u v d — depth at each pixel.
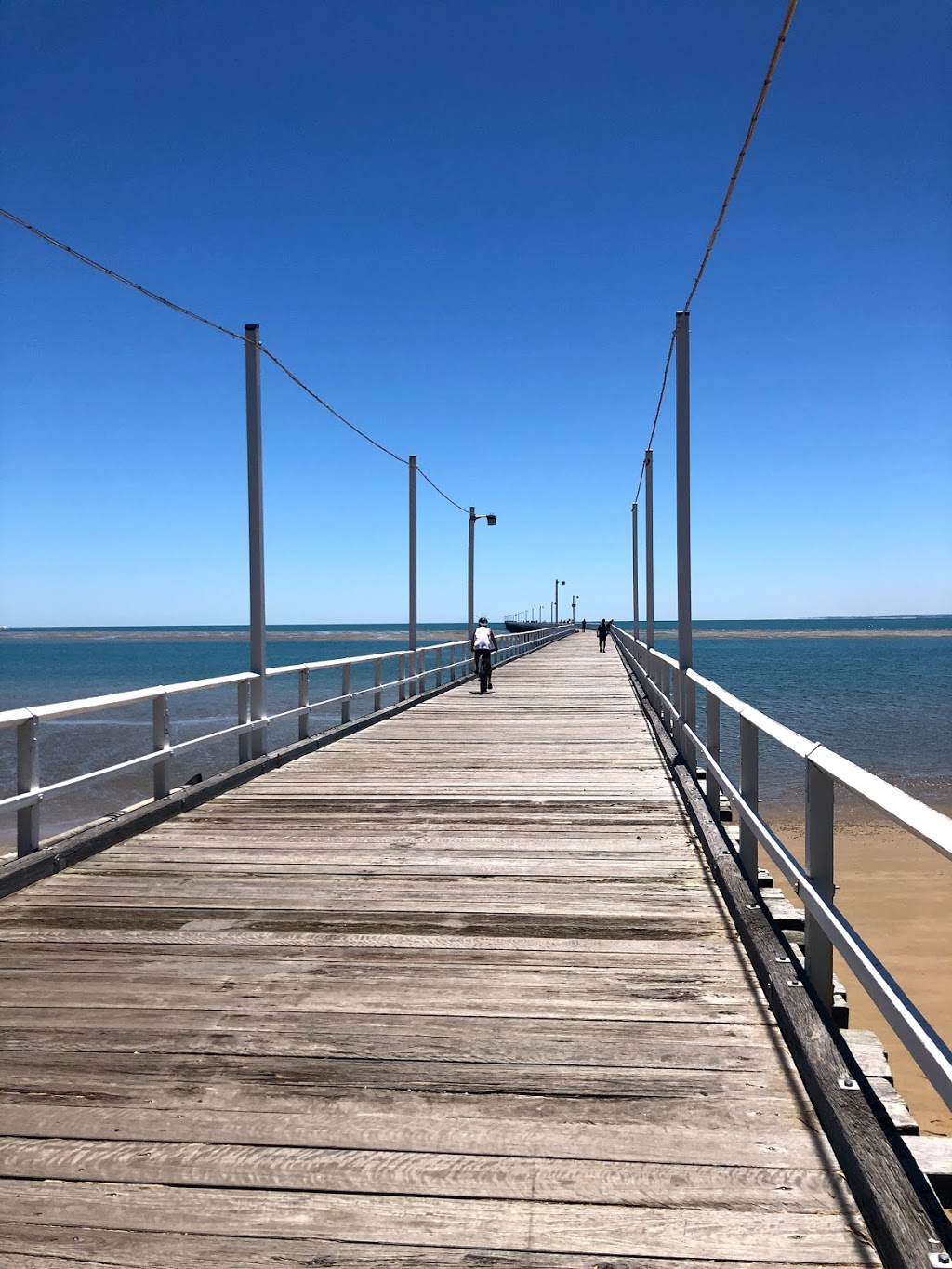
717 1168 2.92
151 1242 2.59
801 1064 3.45
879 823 16.86
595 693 22.09
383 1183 2.86
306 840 7.46
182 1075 3.56
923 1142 2.92
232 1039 3.87
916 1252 2.28
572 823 8.11
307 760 11.80
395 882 6.27
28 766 6.36
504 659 34.75
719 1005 4.20
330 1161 2.98
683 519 10.45
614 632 47.62
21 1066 3.63
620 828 7.89
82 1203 2.77
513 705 19.25
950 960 10.01
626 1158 2.98
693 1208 2.72
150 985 4.46
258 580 11.00
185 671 70.75
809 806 3.87
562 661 36.03
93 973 4.62
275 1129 3.17
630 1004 4.22
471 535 31.64
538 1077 3.53
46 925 5.36
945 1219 2.42
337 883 6.25
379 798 9.24
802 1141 3.07
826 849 3.83
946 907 11.84
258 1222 2.68
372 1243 2.58
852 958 3.11
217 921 5.45
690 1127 3.17
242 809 8.72
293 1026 3.99
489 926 5.36
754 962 4.60
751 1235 2.60
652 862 6.80
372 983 4.50
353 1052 3.74
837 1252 2.52
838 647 144.00
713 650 130.12
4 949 4.97
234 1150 3.04
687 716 10.09
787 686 51.59
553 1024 4.01
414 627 21.86
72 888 6.12
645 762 11.45
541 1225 2.65
